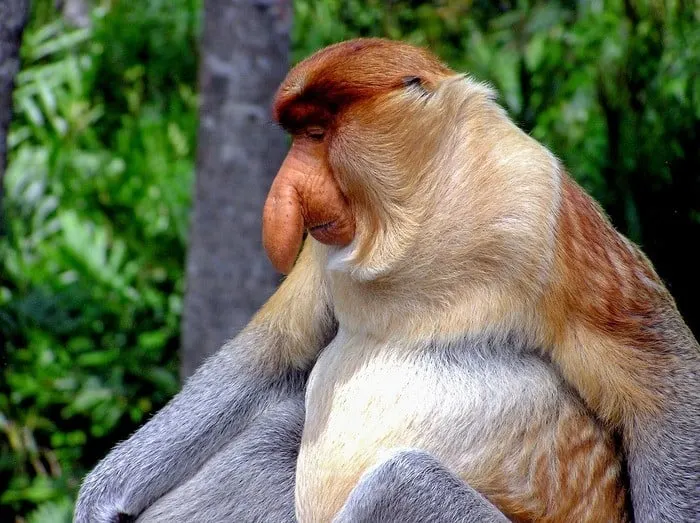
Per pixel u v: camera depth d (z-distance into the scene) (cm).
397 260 411
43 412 928
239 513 462
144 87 1130
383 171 408
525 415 418
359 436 422
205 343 840
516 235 407
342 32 1003
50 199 1038
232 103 824
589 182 845
